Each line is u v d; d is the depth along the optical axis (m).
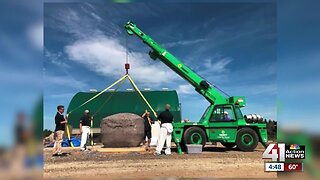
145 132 15.39
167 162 9.02
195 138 12.32
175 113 19.48
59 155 10.96
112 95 20.27
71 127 18.98
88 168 7.91
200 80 13.77
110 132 13.08
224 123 12.66
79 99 20.25
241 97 12.96
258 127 12.70
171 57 14.15
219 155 10.85
